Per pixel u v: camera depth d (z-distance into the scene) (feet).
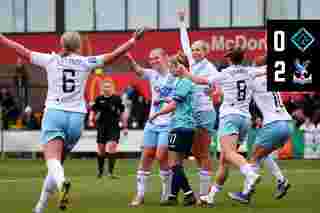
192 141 87.56
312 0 218.59
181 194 100.89
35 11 232.12
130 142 194.18
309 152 190.39
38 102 213.25
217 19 224.53
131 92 196.75
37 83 215.92
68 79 71.92
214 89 88.43
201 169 89.76
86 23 230.89
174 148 87.35
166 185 90.74
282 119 89.51
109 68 211.61
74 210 83.92
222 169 86.84
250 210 82.64
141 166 90.43
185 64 86.69
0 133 200.64
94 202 92.68
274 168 93.20
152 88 90.99
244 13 222.89
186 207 86.07
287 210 82.58
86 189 110.83
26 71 213.87
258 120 170.71
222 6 224.12
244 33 219.41
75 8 231.50
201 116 88.48
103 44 228.84
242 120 86.22
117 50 73.31
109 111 133.59
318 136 190.49
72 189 110.83
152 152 90.17
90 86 200.03
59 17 231.50
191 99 87.15
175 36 223.92
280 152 189.06
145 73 91.30
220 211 81.87
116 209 84.74
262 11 221.66
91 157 195.31
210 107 89.04
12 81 217.97
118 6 230.27
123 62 211.20
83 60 72.43
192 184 118.21
